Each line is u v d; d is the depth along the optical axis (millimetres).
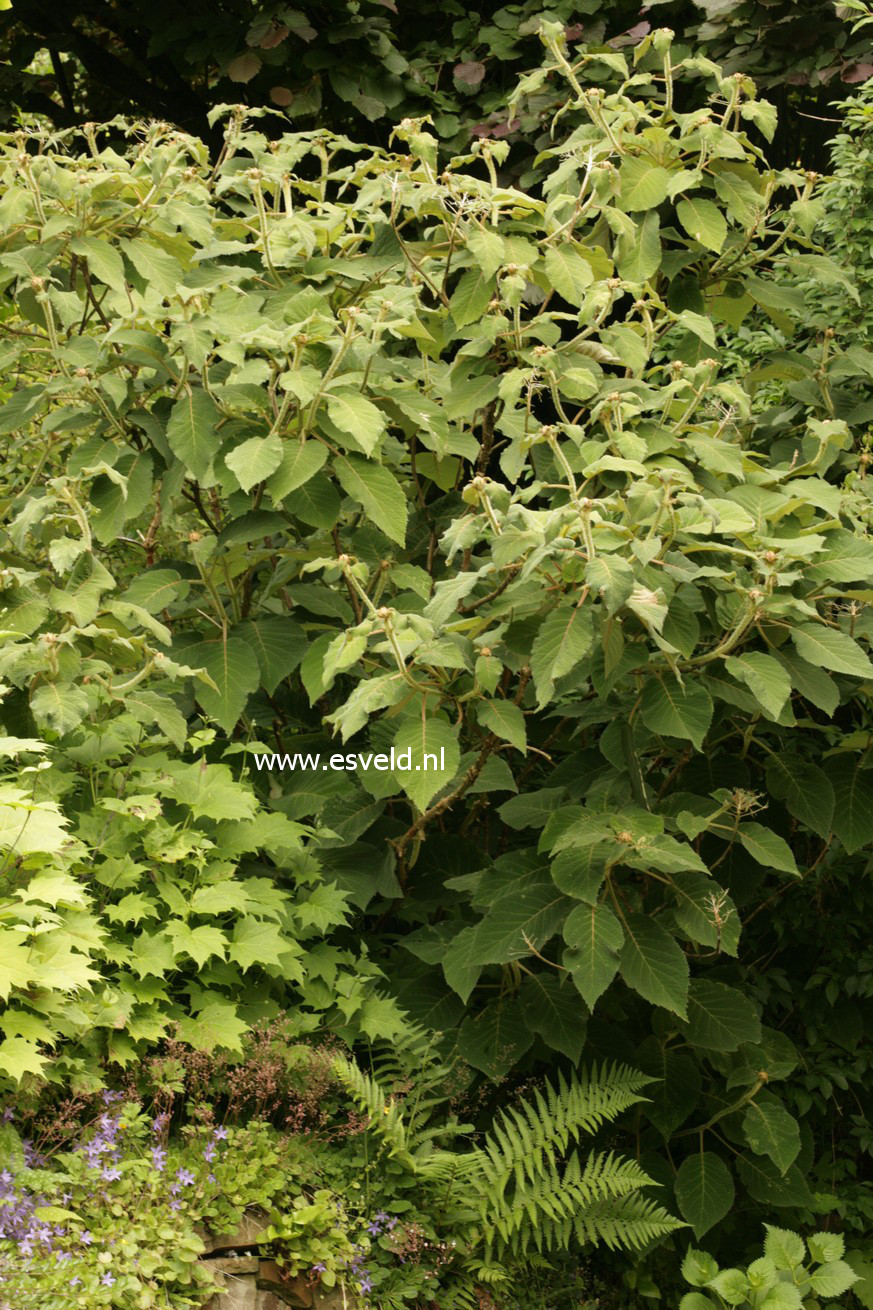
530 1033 3629
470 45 7266
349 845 3885
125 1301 2555
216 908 3209
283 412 3574
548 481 4051
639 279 4215
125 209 3896
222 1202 2920
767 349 5270
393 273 4207
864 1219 4270
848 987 4234
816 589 3695
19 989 2691
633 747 3605
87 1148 2727
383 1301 3025
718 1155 3943
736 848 3906
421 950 3775
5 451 4969
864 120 5113
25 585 3318
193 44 7016
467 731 4102
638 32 6746
